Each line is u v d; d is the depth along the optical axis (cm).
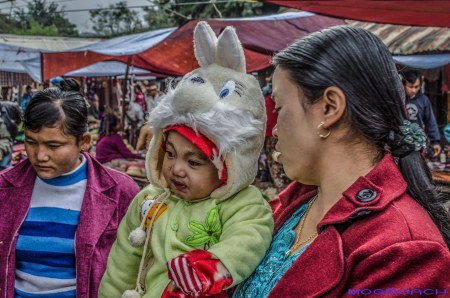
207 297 113
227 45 126
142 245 132
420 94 524
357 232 92
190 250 122
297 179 107
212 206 125
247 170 124
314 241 97
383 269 84
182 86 122
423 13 366
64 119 165
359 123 97
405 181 99
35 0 1170
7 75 1584
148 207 133
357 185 98
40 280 173
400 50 628
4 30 2362
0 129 517
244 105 122
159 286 121
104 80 1507
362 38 100
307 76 99
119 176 194
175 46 675
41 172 170
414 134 100
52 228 176
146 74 1243
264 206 128
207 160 123
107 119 541
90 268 174
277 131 107
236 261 111
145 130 583
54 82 1027
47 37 1950
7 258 173
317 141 100
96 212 180
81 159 188
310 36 105
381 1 336
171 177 126
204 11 1227
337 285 89
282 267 107
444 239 100
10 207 177
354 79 96
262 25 571
